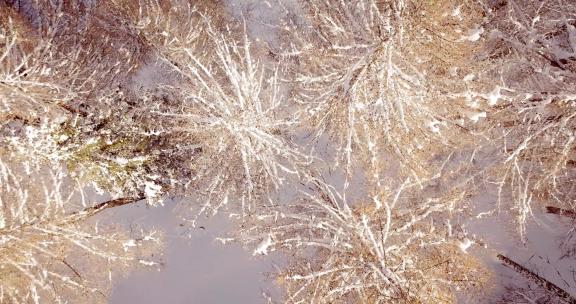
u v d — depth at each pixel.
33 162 8.44
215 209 9.14
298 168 9.87
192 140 9.86
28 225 7.33
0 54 8.77
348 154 8.29
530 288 9.70
